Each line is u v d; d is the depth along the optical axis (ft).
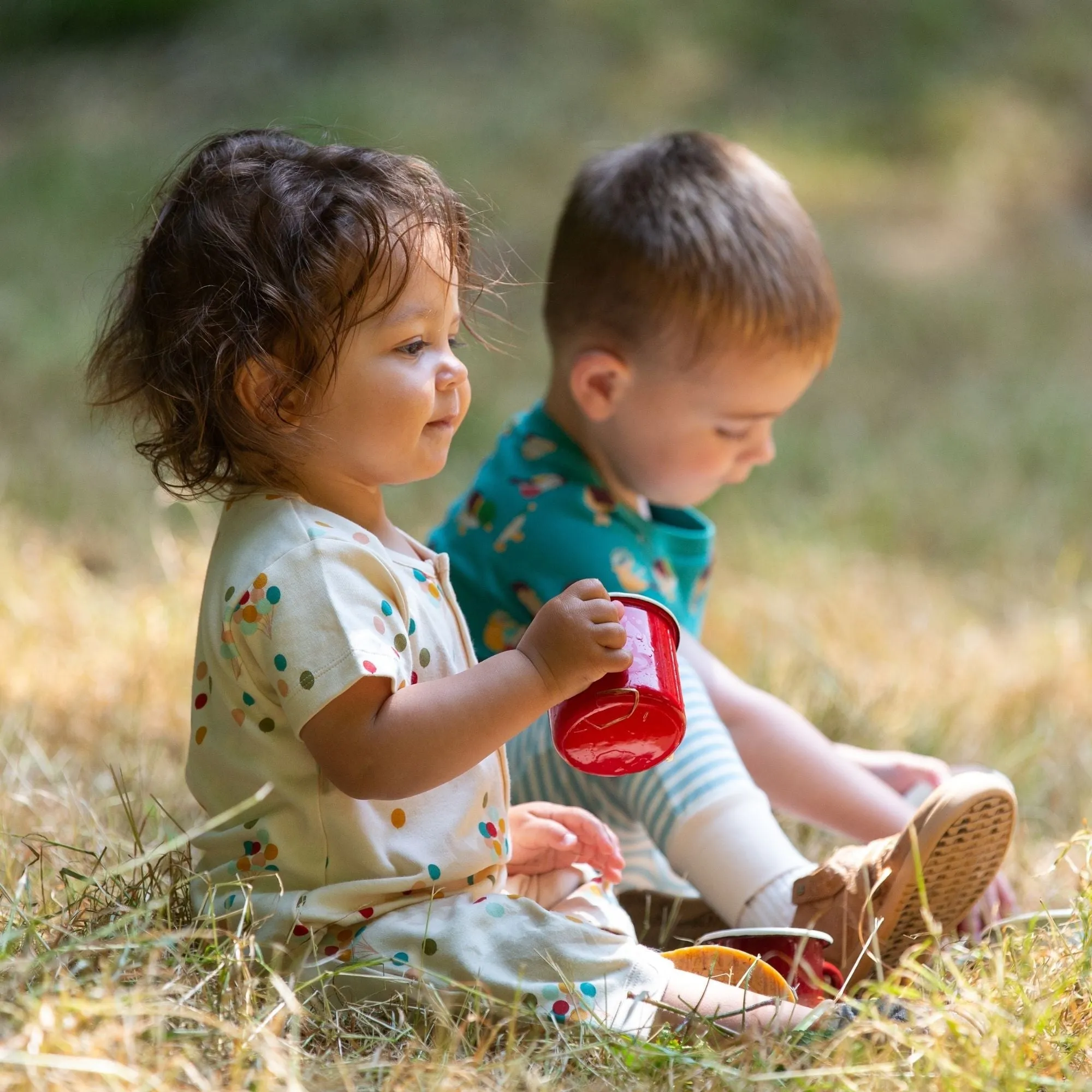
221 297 11.89
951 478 33.88
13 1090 9.09
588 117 59.41
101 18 66.08
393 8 66.13
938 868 12.99
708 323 16.17
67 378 36.40
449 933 11.57
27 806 15.58
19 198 51.49
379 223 11.91
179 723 19.54
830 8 67.51
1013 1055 10.30
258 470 12.25
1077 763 19.66
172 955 11.30
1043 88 64.18
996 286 50.03
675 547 17.04
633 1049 10.91
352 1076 10.08
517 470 16.58
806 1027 11.19
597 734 11.96
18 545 25.62
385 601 11.68
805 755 15.56
